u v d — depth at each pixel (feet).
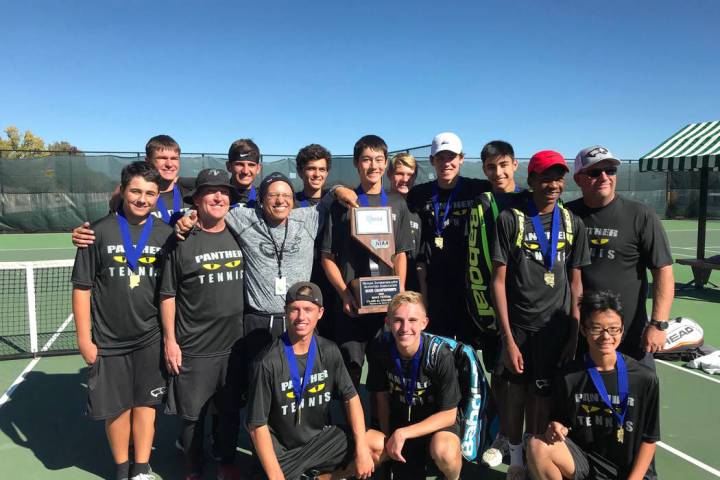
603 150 11.36
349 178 69.87
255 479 11.84
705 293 33.99
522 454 12.06
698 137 33.91
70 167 67.51
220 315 11.57
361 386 18.17
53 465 12.99
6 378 18.79
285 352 10.91
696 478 12.25
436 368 11.08
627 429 10.22
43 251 52.39
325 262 12.46
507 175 13.41
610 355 10.27
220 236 11.76
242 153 15.69
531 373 11.62
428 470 12.76
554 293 11.33
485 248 12.25
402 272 12.74
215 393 11.75
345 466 11.51
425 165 59.47
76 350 21.72
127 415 11.88
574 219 11.50
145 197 11.49
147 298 11.64
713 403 16.51
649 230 11.25
